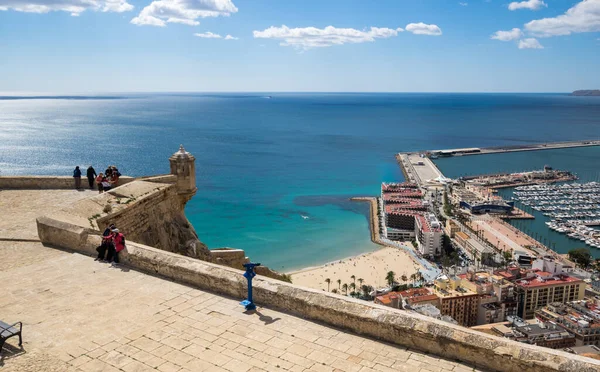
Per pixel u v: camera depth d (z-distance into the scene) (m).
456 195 184.00
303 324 13.59
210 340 12.69
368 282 103.44
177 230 32.09
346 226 140.00
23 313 14.20
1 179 33.22
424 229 127.31
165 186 31.12
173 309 14.54
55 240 20.69
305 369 11.27
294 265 110.44
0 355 11.77
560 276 104.56
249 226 135.50
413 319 12.38
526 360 10.52
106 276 17.19
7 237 21.55
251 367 11.36
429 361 11.53
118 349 12.21
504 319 94.62
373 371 11.12
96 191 32.66
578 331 79.94
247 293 15.18
